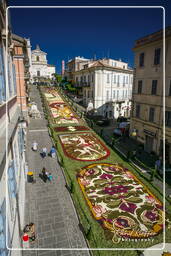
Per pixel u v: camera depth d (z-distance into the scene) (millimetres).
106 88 40469
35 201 12406
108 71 39844
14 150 8156
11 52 10336
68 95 53812
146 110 22953
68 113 37719
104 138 26281
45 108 38625
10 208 6203
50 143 22859
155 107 21250
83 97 47031
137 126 25188
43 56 74625
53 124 31109
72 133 27281
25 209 11594
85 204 12344
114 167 17859
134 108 25578
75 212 11547
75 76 54344
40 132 26719
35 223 10539
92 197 13094
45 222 10648
